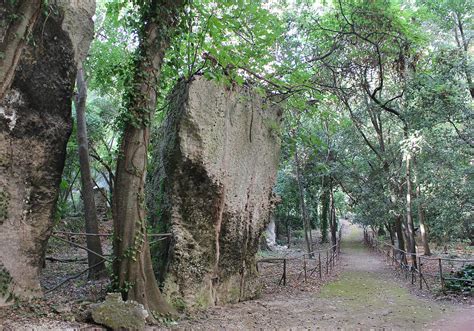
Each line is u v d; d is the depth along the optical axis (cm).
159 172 1019
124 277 739
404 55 1480
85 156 1261
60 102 713
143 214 769
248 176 1053
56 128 707
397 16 1373
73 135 1711
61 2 707
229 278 1002
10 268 644
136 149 768
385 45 1504
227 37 961
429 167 1556
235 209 1000
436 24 1780
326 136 2288
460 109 1309
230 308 918
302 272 1614
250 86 1063
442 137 1504
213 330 721
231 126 996
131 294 732
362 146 2330
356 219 2762
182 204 905
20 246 660
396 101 1844
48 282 1091
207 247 930
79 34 740
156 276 893
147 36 790
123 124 786
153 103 796
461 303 1045
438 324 819
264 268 1808
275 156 1167
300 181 2400
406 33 1358
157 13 791
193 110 890
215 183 929
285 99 1165
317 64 1574
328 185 2791
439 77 1338
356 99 2030
